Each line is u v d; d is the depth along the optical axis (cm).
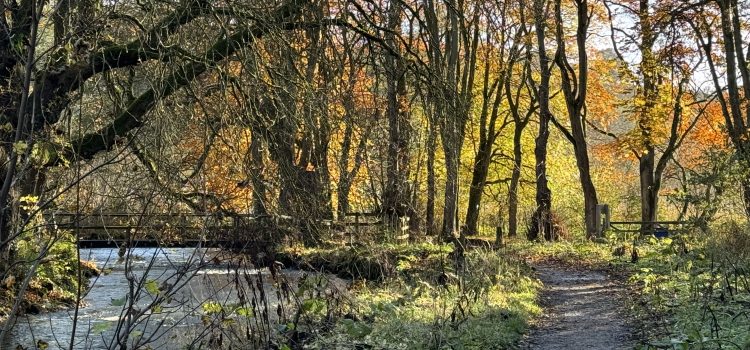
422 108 1309
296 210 1059
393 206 1363
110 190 758
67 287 1628
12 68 965
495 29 1448
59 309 1476
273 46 1159
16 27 827
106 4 1004
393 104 1289
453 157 1270
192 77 1123
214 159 1004
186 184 855
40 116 973
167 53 1084
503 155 3875
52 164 754
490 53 3253
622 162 5156
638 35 2784
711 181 1959
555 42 3634
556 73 3853
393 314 1131
